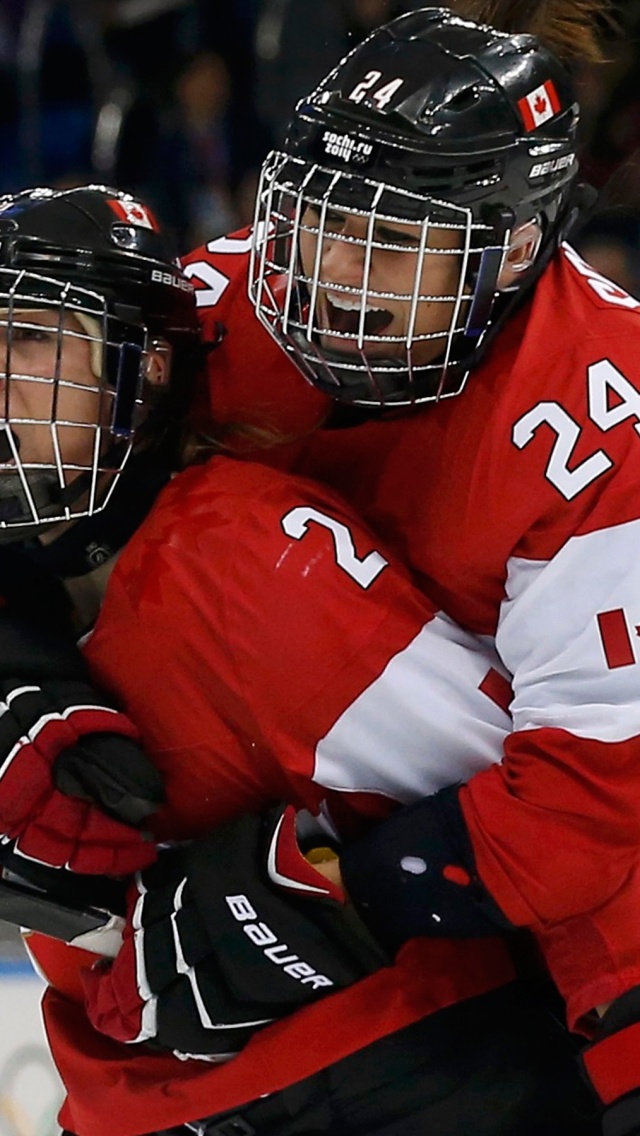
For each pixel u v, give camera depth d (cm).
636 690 453
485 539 474
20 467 475
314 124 485
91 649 497
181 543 483
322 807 495
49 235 488
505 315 494
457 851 462
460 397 496
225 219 1171
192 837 508
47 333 482
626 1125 459
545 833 453
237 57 1170
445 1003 494
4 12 1192
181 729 487
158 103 1175
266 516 483
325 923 469
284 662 471
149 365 503
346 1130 498
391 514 511
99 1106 518
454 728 477
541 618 463
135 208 513
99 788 466
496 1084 502
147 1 1173
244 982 474
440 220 470
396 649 473
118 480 501
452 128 470
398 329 485
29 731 470
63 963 539
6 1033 705
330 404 531
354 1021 483
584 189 531
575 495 461
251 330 552
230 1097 490
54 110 1202
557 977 473
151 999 482
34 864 479
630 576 455
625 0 789
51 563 507
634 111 868
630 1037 456
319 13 1130
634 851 456
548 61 499
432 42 488
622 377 477
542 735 454
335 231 484
